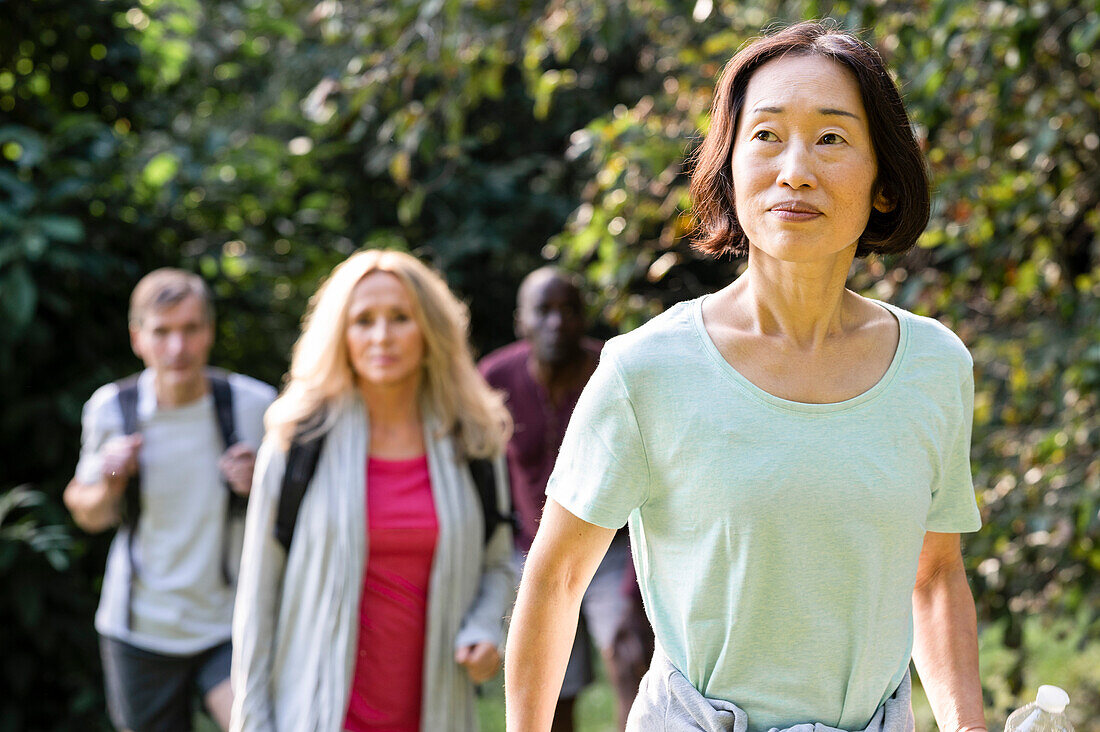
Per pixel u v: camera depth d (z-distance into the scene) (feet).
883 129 4.38
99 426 11.66
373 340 8.90
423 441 9.21
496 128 31.53
